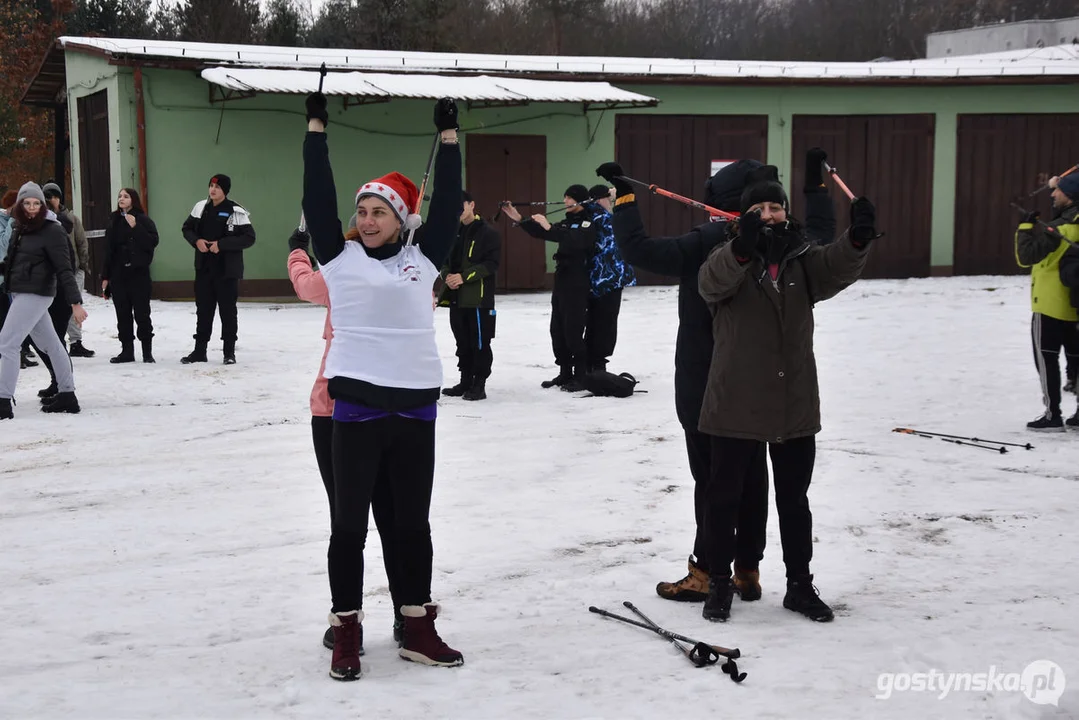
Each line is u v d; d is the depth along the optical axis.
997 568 5.08
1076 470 6.99
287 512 6.15
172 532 5.76
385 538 4.22
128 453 7.67
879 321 14.88
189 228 11.60
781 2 43.91
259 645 4.21
